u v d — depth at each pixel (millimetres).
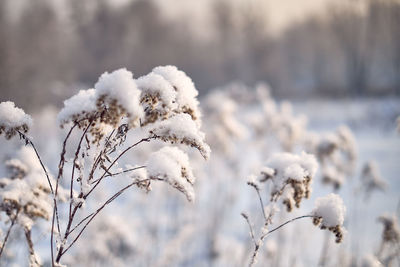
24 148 3168
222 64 41812
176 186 2008
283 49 48031
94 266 4844
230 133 7648
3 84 19031
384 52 39312
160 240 6145
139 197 6371
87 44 36531
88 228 4969
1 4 23094
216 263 6340
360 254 5219
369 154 14109
